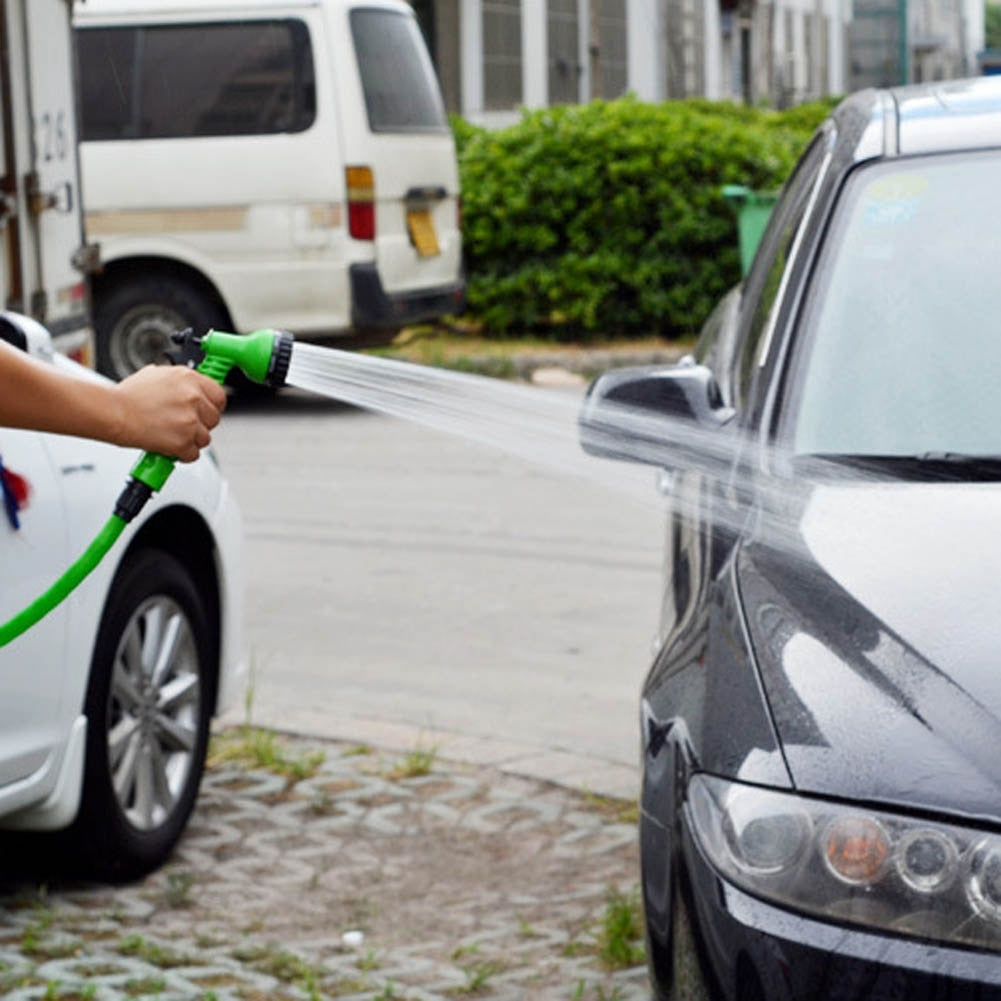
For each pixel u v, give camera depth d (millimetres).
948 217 7504
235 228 22953
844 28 86750
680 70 58344
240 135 22891
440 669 12758
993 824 5020
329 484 19203
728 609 6117
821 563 6086
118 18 22969
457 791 10195
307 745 11031
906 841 5070
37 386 4477
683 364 8352
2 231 12789
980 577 5809
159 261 23344
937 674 5406
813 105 43781
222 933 8453
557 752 10766
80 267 14172
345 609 14375
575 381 26391
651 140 27625
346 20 22844
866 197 7684
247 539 16812
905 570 5910
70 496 8289
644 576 15312
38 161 13352
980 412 6879
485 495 18562
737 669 5746
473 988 7848
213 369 4988
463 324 29219
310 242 22875
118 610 8695
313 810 9977
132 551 8883
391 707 11875
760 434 7020
